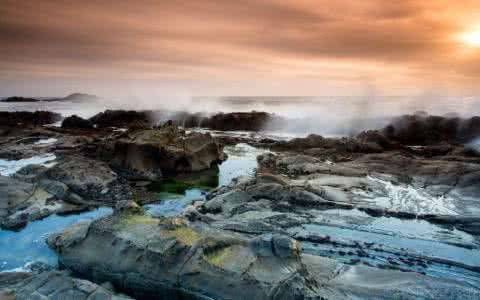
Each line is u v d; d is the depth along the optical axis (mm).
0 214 18000
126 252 12773
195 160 29281
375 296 11586
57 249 14805
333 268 13328
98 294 10820
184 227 13609
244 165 31062
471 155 30094
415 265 14039
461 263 14125
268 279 11086
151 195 22953
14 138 40875
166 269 11992
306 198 20141
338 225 17516
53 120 64312
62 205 20312
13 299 10766
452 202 20062
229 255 12180
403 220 18141
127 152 28438
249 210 19000
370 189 22156
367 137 36094
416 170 25031
